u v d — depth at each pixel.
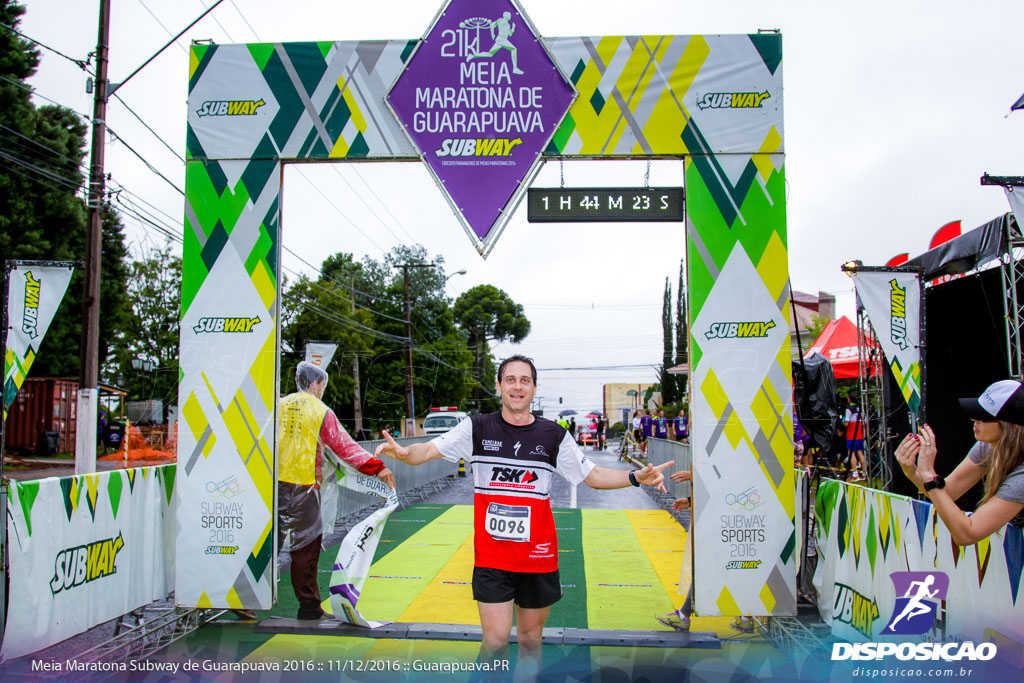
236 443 5.24
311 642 4.70
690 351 5.18
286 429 5.27
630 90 5.31
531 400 3.64
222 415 5.26
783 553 5.06
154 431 25.83
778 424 5.11
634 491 15.06
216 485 5.23
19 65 19.09
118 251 26.78
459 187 5.33
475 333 60.03
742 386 5.12
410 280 45.50
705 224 5.21
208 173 5.41
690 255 5.21
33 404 22.72
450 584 6.45
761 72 5.30
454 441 3.58
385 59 5.41
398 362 36.72
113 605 4.80
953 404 8.73
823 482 5.52
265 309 5.30
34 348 4.36
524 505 3.51
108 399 29.27
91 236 13.02
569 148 5.31
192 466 5.26
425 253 46.81
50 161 19.62
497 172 5.33
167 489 5.54
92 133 13.09
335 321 30.56
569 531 9.62
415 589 6.27
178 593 5.19
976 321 8.60
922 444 3.15
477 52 5.38
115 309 26.95
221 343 5.31
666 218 5.29
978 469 3.49
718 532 5.08
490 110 5.34
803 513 5.46
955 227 8.52
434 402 41.66
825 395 7.09
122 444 24.19
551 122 5.32
